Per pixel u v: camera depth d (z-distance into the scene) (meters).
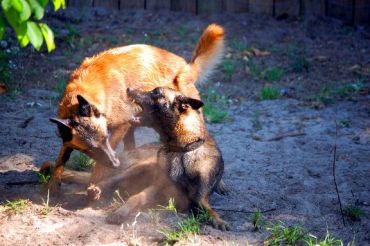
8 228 7.78
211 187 8.66
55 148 11.02
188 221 7.89
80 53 16.23
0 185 9.27
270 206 8.94
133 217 8.20
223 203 8.98
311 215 8.68
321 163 10.70
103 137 8.33
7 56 15.59
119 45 16.59
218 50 10.70
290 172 10.30
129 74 9.41
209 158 8.71
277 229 7.84
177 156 8.68
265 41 17.22
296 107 13.65
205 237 7.74
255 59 16.23
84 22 17.91
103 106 8.65
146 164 9.16
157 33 17.27
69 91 8.60
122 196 9.09
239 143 11.62
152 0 18.59
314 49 16.91
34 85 14.34
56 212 8.30
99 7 18.58
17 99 13.45
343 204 9.06
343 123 12.59
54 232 7.75
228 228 8.07
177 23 17.97
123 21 18.02
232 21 18.11
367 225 8.42
